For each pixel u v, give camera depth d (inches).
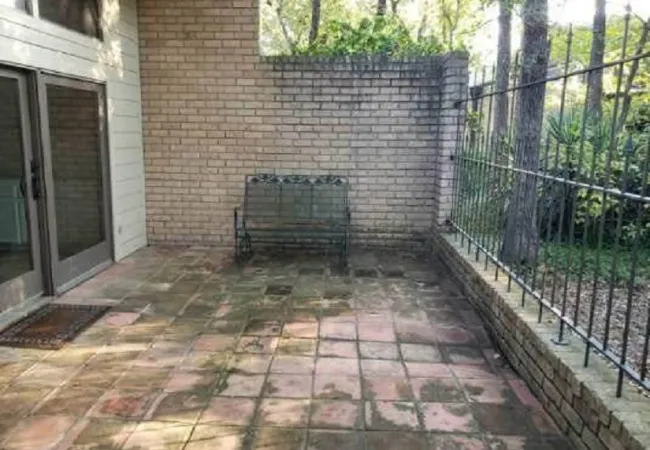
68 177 171.2
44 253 160.1
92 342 131.0
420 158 226.1
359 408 101.5
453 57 204.4
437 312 156.2
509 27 361.4
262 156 228.4
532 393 108.3
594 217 167.5
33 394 105.1
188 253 223.1
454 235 205.9
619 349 110.5
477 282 155.0
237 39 219.3
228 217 232.7
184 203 233.1
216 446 88.8
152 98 224.8
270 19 524.4
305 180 227.3
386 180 228.7
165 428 93.8
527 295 131.6
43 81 154.5
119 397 104.4
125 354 124.3
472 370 118.9
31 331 136.7
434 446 89.7
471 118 203.5
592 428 82.9
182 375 114.1
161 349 127.6
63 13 164.7
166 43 220.5
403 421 97.3
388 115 223.1
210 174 230.2
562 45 367.9
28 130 151.7
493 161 159.5
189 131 227.1
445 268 201.6
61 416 97.3
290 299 166.2
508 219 155.6
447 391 108.8
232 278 188.1
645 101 246.2
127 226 216.2
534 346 107.7
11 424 94.7
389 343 133.2
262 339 134.5
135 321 145.5
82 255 181.2
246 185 223.8
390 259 217.9
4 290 143.6
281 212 221.0
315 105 223.6
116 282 180.5
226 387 109.0
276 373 115.7
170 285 178.7
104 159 194.7
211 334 137.3
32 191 154.4
